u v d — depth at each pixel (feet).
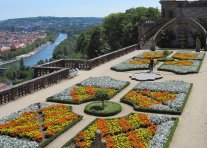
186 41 270.46
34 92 121.08
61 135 78.43
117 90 120.06
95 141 55.77
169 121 85.40
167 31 272.92
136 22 374.43
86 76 150.41
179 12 313.94
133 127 80.84
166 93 112.47
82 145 69.87
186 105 101.65
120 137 74.59
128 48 232.73
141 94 112.78
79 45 533.55
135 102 102.78
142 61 181.88
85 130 78.95
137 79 140.56
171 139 74.38
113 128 80.12
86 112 94.89
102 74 154.81
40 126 83.76
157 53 214.90
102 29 417.49
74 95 111.75
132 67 165.48
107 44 406.21
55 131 78.54
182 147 70.33
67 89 120.26
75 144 71.82
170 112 93.20
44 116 89.81
